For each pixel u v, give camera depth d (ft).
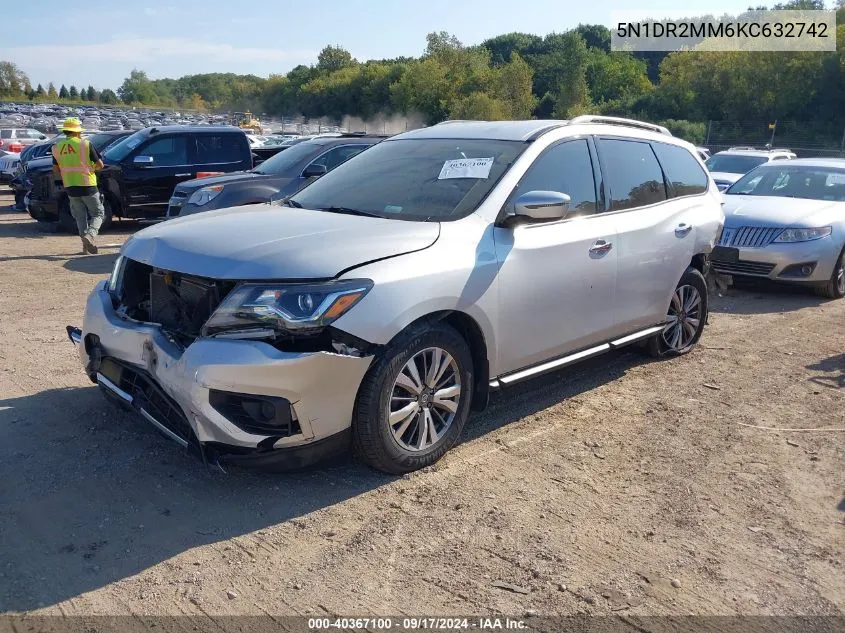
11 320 22.30
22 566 9.94
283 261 11.32
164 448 13.51
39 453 13.17
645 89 305.53
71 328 15.02
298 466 11.54
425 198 14.15
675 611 9.45
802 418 16.08
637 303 17.17
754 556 10.73
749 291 30.22
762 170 34.35
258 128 222.28
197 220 13.88
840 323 24.99
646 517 11.71
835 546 11.07
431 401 12.77
